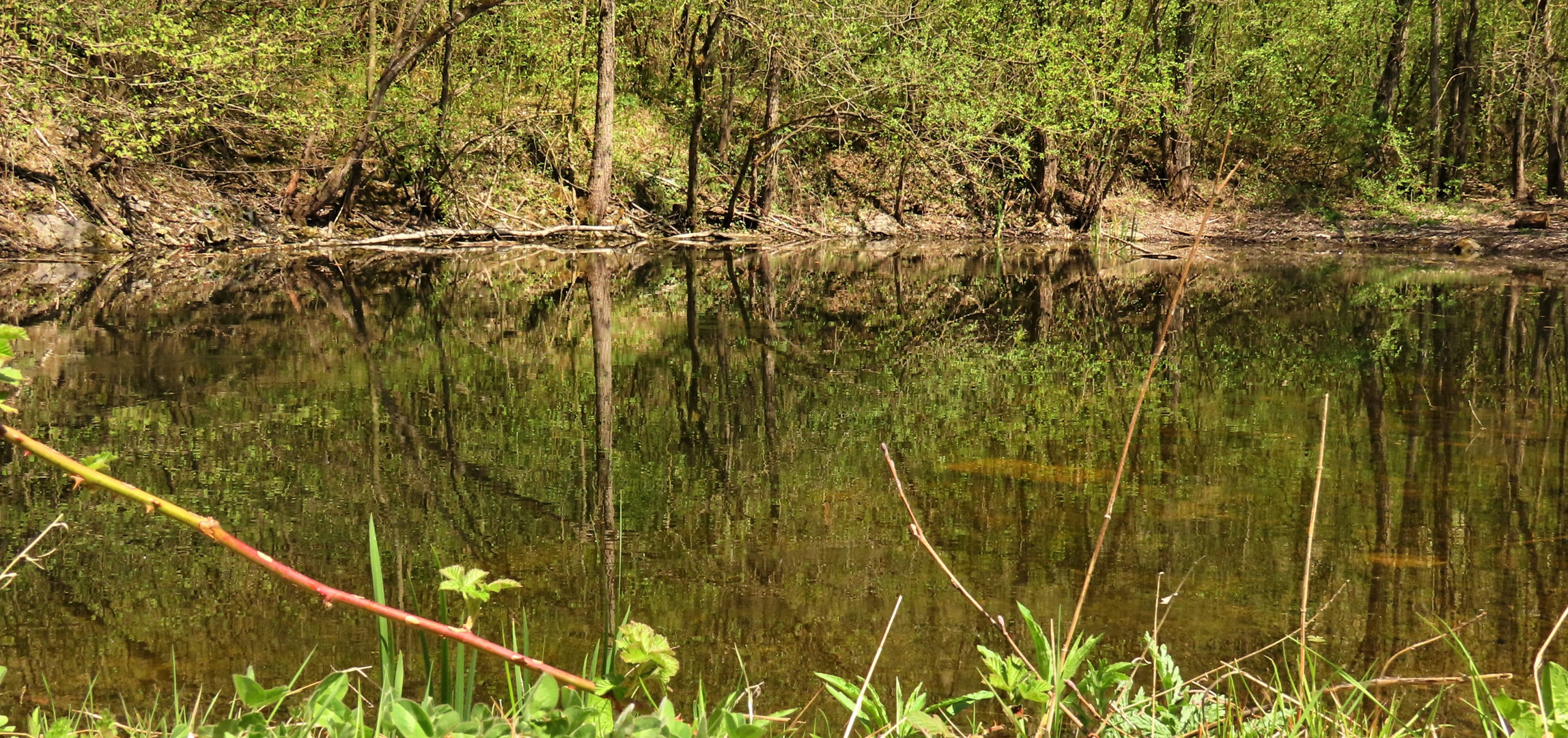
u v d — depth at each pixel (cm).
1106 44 2064
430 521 492
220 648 355
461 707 186
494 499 526
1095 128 2059
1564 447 607
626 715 139
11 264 1466
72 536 466
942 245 2181
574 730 142
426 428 668
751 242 2150
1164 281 1588
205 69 1481
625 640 149
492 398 761
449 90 1950
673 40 2364
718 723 177
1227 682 320
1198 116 2297
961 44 1903
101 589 407
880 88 1861
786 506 516
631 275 1597
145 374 812
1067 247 2159
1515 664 333
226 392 755
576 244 2030
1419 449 606
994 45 1984
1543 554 436
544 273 1603
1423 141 2516
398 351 944
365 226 1917
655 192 2248
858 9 1814
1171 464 582
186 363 861
